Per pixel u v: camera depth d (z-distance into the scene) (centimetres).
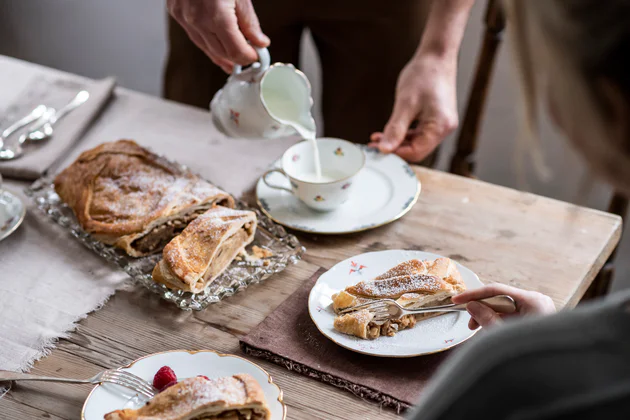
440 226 138
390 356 112
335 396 111
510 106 251
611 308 73
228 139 158
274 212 140
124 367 111
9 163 149
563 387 69
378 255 129
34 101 166
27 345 118
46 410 110
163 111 166
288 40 196
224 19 133
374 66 190
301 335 118
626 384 67
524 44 71
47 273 129
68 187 140
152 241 133
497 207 141
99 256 132
